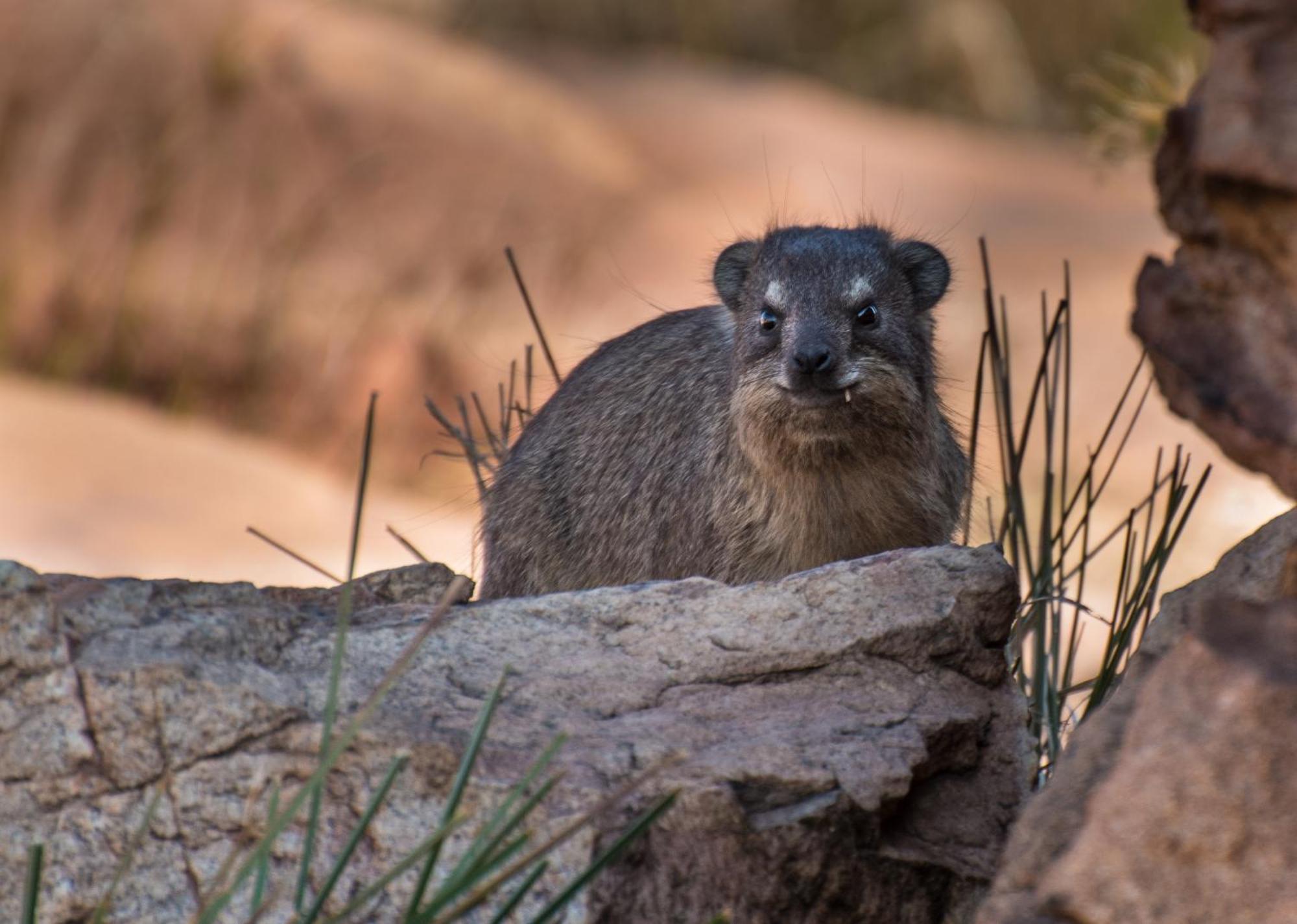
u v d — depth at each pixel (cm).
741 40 4006
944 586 759
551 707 707
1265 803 540
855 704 723
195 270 2753
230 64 2869
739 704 723
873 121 3600
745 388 1050
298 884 621
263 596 739
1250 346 605
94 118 2814
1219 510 1986
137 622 703
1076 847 560
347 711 682
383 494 2420
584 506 1171
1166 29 3500
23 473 2052
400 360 2691
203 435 2405
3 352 2695
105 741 665
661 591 766
